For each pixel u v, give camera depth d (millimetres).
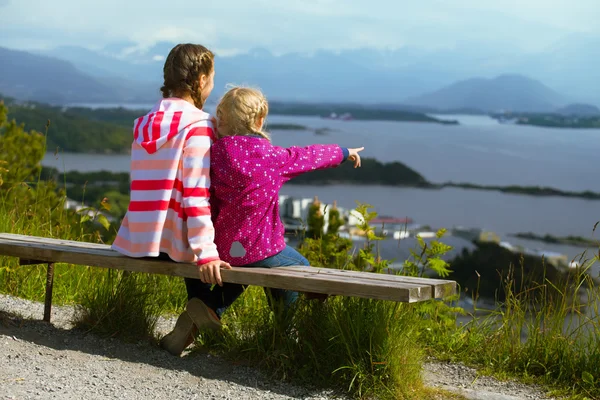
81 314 3586
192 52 3215
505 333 3541
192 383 2861
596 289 3354
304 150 3205
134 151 3158
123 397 2625
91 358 3084
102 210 5484
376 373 2871
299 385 2918
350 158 3336
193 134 3035
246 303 4160
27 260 3621
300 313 3102
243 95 3162
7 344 3139
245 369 3055
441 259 4047
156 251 3080
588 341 3301
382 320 2930
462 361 3590
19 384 2635
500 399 2865
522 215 177250
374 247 4211
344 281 2686
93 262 3273
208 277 2938
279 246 3158
